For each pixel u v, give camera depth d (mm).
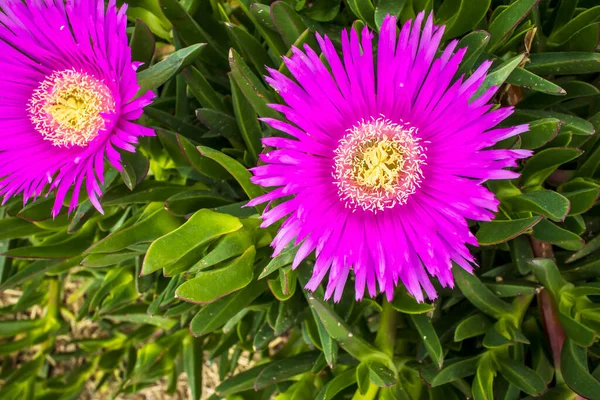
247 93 256
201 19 306
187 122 299
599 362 309
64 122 281
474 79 241
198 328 267
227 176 293
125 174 256
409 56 245
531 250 287
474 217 240
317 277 243
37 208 295
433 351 267
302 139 248
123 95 252
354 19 308
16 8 266
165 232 273
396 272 248
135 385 363
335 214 255
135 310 347
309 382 314
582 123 267
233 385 311
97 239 329
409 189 254
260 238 268
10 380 374
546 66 277
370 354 279
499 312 281
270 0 291
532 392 269
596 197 264
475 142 239
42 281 397
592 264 286
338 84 249
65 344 442
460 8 270
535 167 277
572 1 287
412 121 255
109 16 249
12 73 280
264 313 320
